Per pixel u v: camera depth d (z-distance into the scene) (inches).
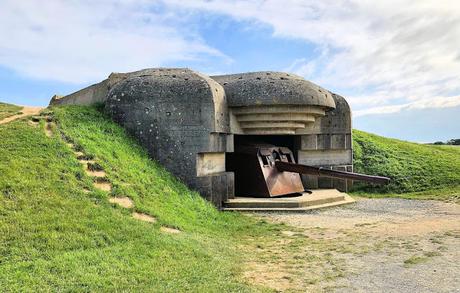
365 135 873.5
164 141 470.9
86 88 587.2
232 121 540.1
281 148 591.5
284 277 238.4
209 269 241.8
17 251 223.9
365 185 677.9
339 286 222.7
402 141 911.0
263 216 454.3
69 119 438.3
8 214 257.8
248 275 241.1
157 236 282.8
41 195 289.3
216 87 501.7
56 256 224.8
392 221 418.0
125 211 315.6
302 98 527.8
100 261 227.5
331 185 641.6
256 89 526.3
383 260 271.6
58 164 339.6
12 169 310.0
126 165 401.1
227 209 484.1
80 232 258.4
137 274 219.8
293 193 568.4
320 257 282.8
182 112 471.5
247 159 546.0
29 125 402.3
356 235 353.1
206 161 485.4
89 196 315.0
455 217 432.8
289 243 327.6
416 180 683.4
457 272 241.3
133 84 485.7
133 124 476.4
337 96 645.3
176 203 395.9
